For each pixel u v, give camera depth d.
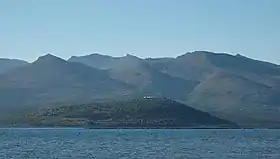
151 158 139.88
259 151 169.00
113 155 148.88
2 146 191.62
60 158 138.75
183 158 140.88
